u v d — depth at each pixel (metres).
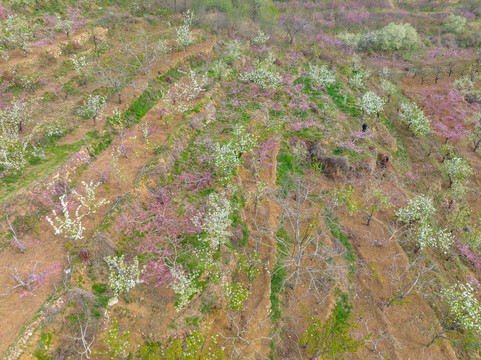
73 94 27.12
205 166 24.52
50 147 22.28
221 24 43.44
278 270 19.67
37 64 28.45
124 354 13.99
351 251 22.27
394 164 30.50
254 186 24.39
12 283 14.95
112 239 18.05
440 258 23.56
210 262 17.78
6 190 18.59
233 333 16.53
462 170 29.47
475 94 42.16
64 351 13.76
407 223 23.94
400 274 20.98
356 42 49.16
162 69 32.75
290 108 33.38
